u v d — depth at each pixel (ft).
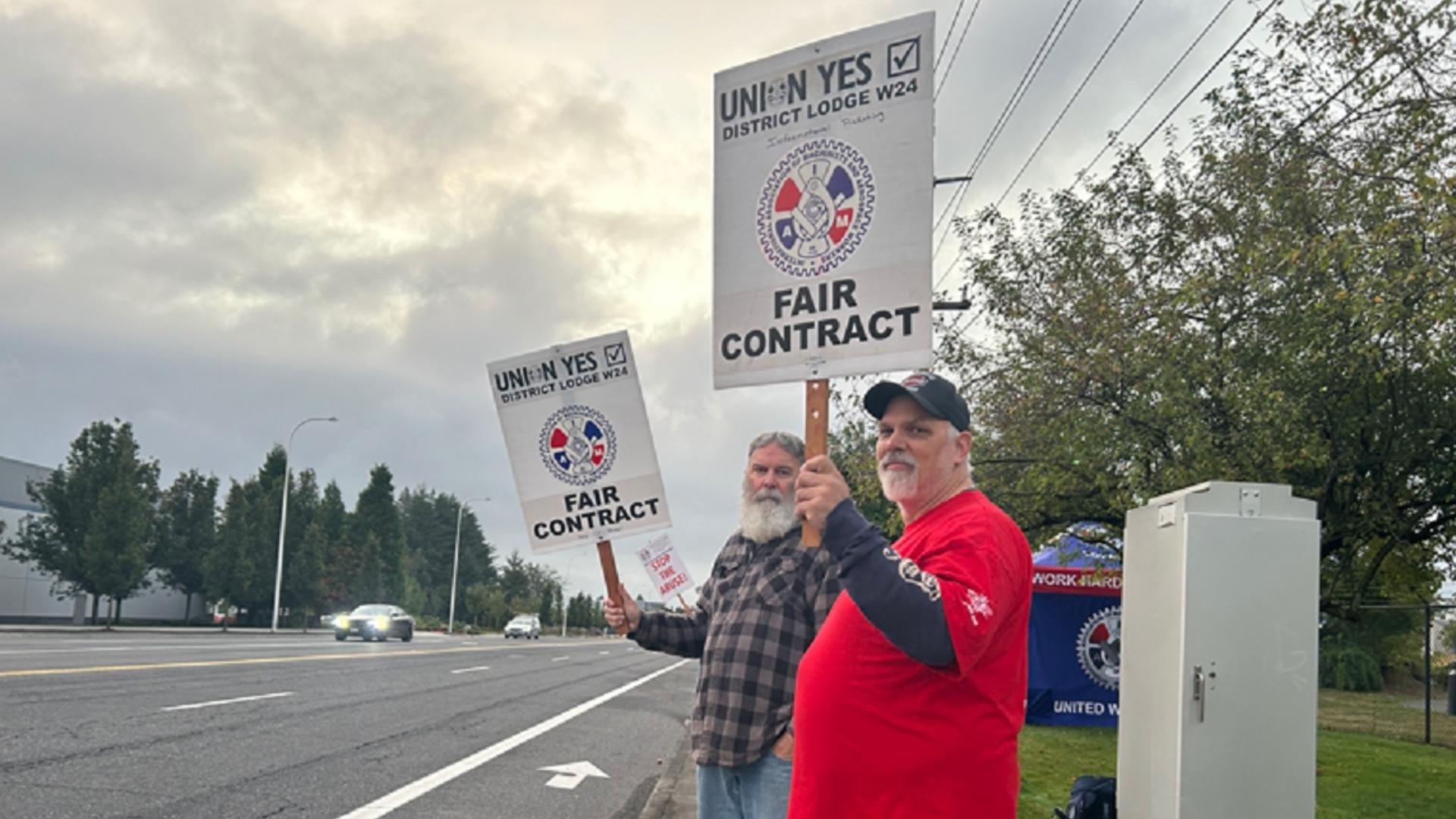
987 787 8.46
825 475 8.46
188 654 71.51
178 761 27.81
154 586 191.31
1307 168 33.96
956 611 7.94
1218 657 12.91
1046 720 50.42
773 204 11.77
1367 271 28.76
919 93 11.18
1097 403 38.99
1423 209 25.80
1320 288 33.14
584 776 31.78
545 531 15.46
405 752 33.24
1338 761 45.21
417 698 51.24
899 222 11.08
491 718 45.42
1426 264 25.85
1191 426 34.53
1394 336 31.78
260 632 163.84
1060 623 51.03
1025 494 43.73
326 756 30.99
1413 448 37.04
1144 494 35.22
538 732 41.91
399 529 274.36
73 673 48.57
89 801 22.33
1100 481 37.09
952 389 9.66
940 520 9.09
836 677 8.97
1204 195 38.88
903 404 9.60
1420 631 103.76
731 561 13.80
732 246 11.97
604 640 265.54
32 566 161.89
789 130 11.79
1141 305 37.83
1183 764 12.79
